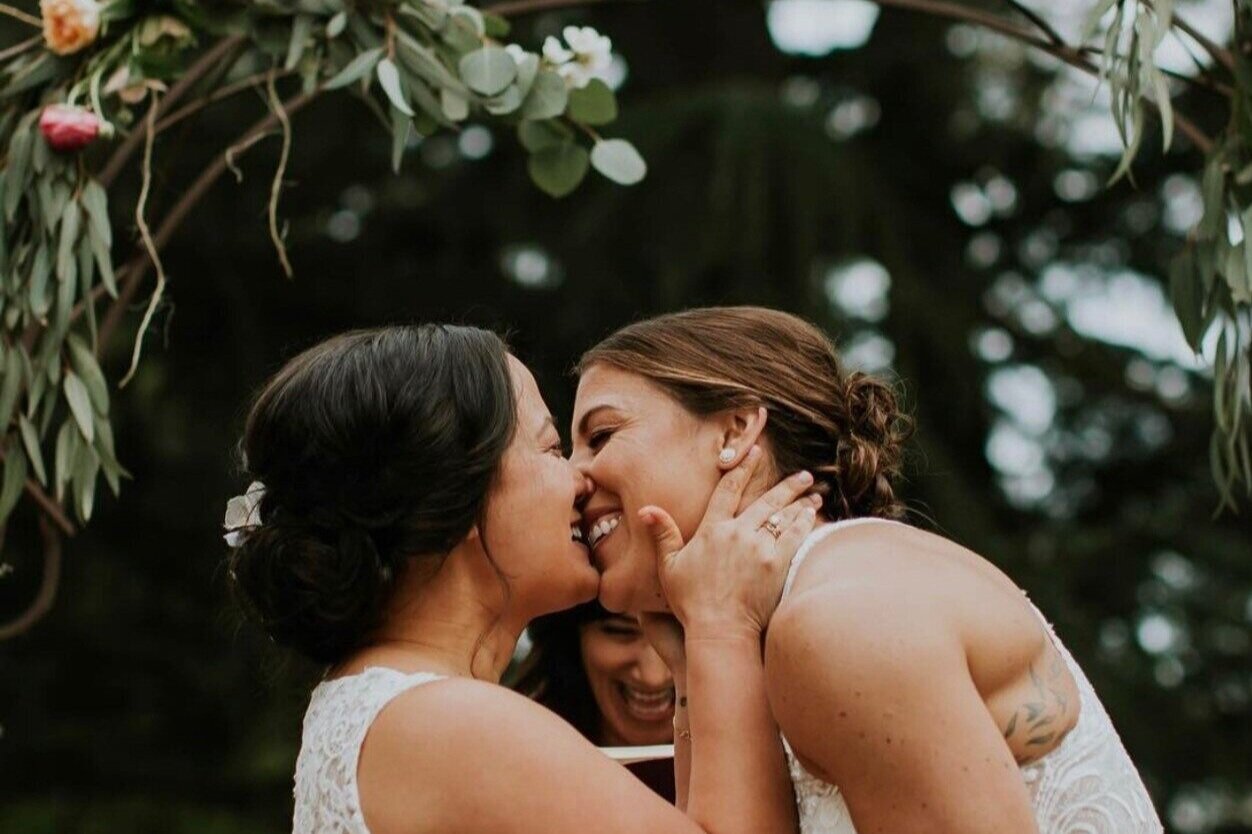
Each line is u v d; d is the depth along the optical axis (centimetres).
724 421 285
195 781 926
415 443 260
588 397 293
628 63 917
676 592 272
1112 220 939
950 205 943
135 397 873
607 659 377
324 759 254
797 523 272
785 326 294
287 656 285
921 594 239
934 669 230
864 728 231
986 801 226
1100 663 855
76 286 344
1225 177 334
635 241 869
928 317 858
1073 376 923
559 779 246
